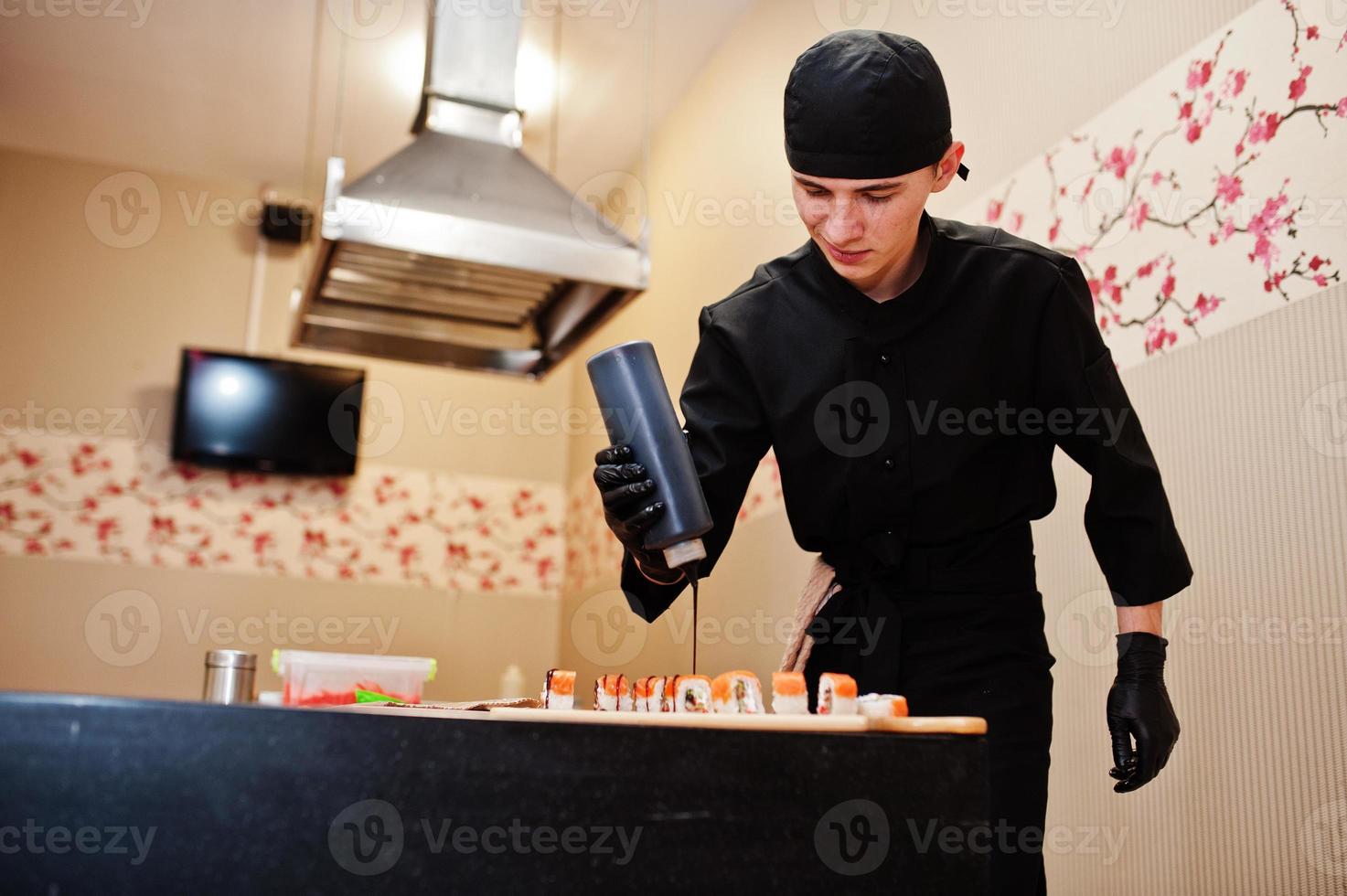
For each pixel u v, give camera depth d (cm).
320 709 86
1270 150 162
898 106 118
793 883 90
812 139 121
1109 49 195
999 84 225
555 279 270
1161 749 120
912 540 131
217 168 429
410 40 346
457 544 439
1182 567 128
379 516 431
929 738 95
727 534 140
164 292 422
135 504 405
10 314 405
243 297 430
